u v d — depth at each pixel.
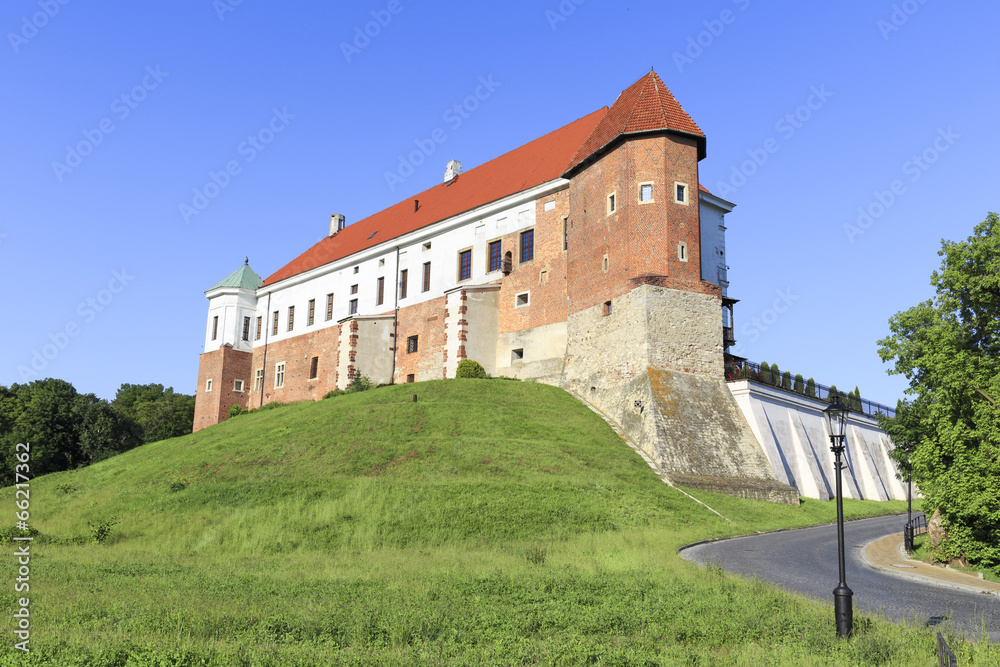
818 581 18.03
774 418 40.00
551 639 11.57
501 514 26.08
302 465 32.53
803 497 37.88
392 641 11.30
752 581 16.14
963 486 20.53
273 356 63.47
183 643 10.65
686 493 31.98
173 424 77.56
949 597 16.50
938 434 22.17
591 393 41.25
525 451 33.28
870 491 45.38
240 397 64.56
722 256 44.94
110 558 21.44
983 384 21.50
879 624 12.45
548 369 44.72
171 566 19.48
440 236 52.69
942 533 21.89
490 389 41.78
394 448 33.50
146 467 36.91
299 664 9.89
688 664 10.56
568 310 44.12
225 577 17.30
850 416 47.31
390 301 54.72
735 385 39.19
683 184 40.50
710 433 36.62
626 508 28.11
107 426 65.06
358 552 22.69
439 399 40.03
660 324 38.31
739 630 12.21
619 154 41.47
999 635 12.57
